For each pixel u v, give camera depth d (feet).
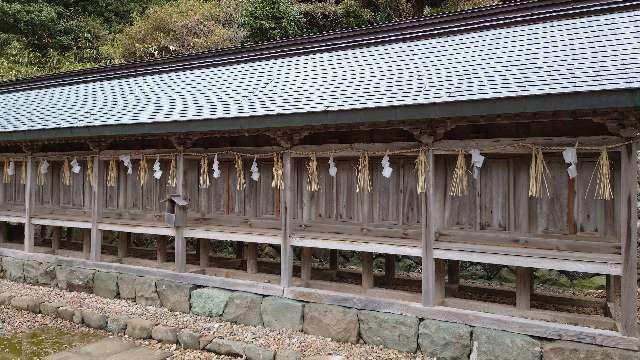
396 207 22.63
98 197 29.99
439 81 19.63
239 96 24.99
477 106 16.97
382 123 19.89
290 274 23.48
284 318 22.84
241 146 26.91
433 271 20.21
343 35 29.27
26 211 33.22
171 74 33.58
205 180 27.48
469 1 61.11
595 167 18.67
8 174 35.58
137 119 25.31
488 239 20.52
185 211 26.76
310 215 24.80
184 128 23.65
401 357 19.56
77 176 32.73
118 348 21.67
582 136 18.95
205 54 33.86
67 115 30.30
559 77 16.98
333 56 27.53
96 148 29.94
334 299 21.90
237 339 21.24
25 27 81.51
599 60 17.65
